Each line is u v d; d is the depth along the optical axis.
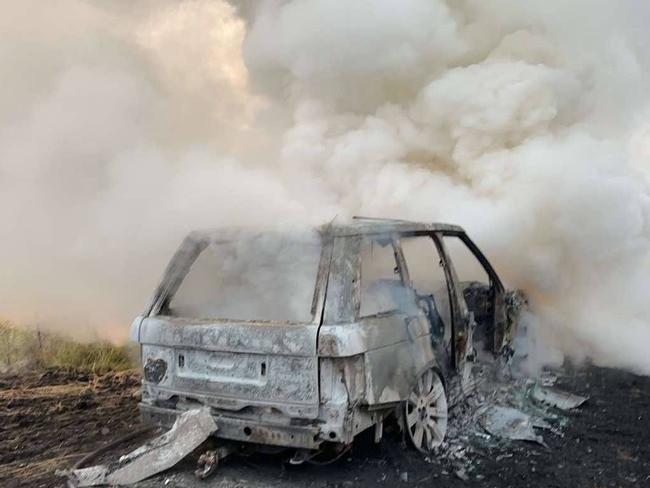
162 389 4.07
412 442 4.21
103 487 3.71
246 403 3.78
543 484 3.96
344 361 3.62
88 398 5.64
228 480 3.88
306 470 4.04
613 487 3.94
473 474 4.08
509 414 4.97
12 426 4.93
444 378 4.51
